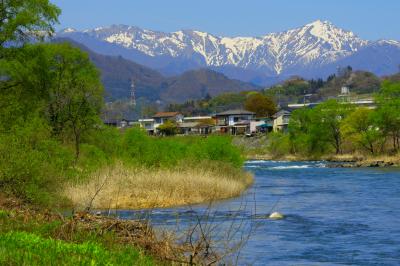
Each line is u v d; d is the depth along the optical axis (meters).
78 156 45.88
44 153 31.42
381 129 104.81
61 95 57.22
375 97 106.94
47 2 46.78
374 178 63.03
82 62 60.50
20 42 47.31
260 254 21.17
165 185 37.41
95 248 13.63
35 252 12.38
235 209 34.47
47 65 51.12
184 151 52.97
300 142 122.44
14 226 16.50
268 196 43.53
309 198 42.19
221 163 50.84
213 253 16.03
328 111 117.00
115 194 33.97
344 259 20.80
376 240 24.52
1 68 45.69
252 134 165.25
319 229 27.42
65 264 11.62
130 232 17.12
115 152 50.72
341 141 118.19
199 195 38.69
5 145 27.36
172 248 15.91
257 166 97.50
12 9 45.78
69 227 16.44
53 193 29.50
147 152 48.25
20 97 47.06
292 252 21.80
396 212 33.44
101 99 60.12
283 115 170.25
